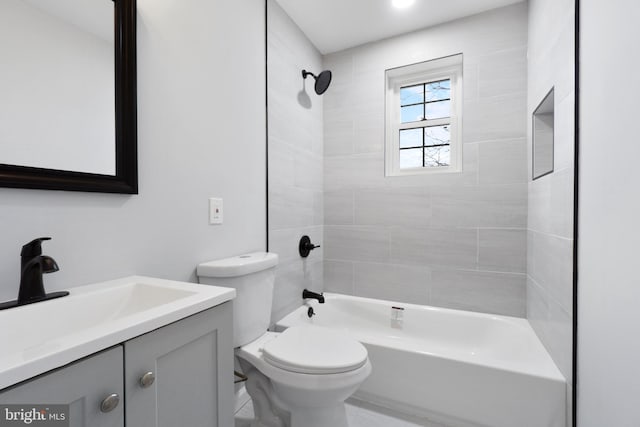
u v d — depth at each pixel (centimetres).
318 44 236
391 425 145
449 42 209
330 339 134
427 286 218
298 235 214
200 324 77
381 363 158
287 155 201
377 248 234
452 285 211
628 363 78
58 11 83
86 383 52
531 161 179
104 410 54
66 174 83
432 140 226
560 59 128
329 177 248
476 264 204
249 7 165
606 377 90
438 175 214
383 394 157
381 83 231
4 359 45
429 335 204
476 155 203
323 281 249
